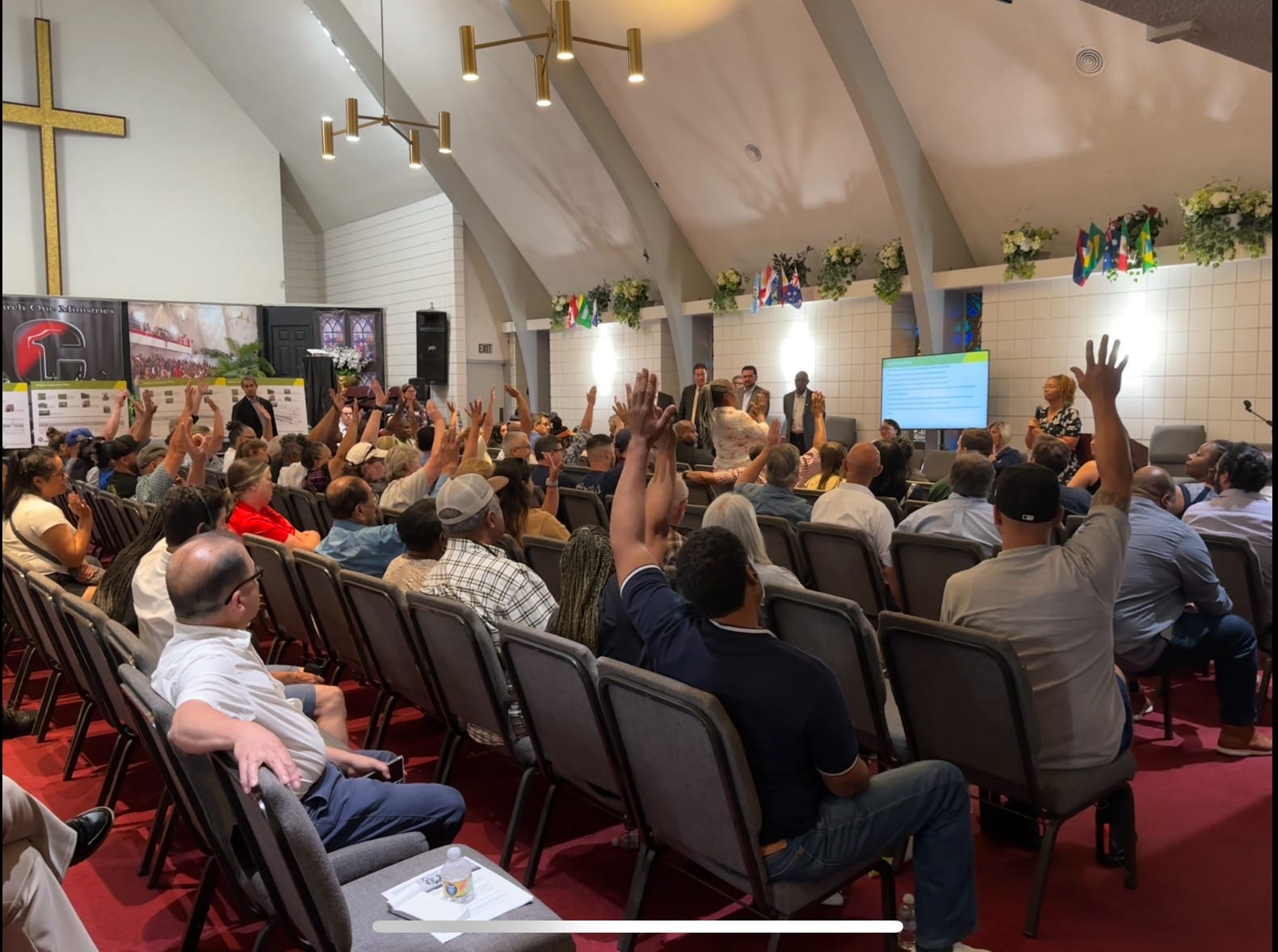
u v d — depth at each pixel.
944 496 4.99
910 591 3.69
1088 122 8.35
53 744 3.92
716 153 11.27
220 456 8.59
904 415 10.41
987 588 2.53
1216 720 3.79
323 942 1.71
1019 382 9.74
